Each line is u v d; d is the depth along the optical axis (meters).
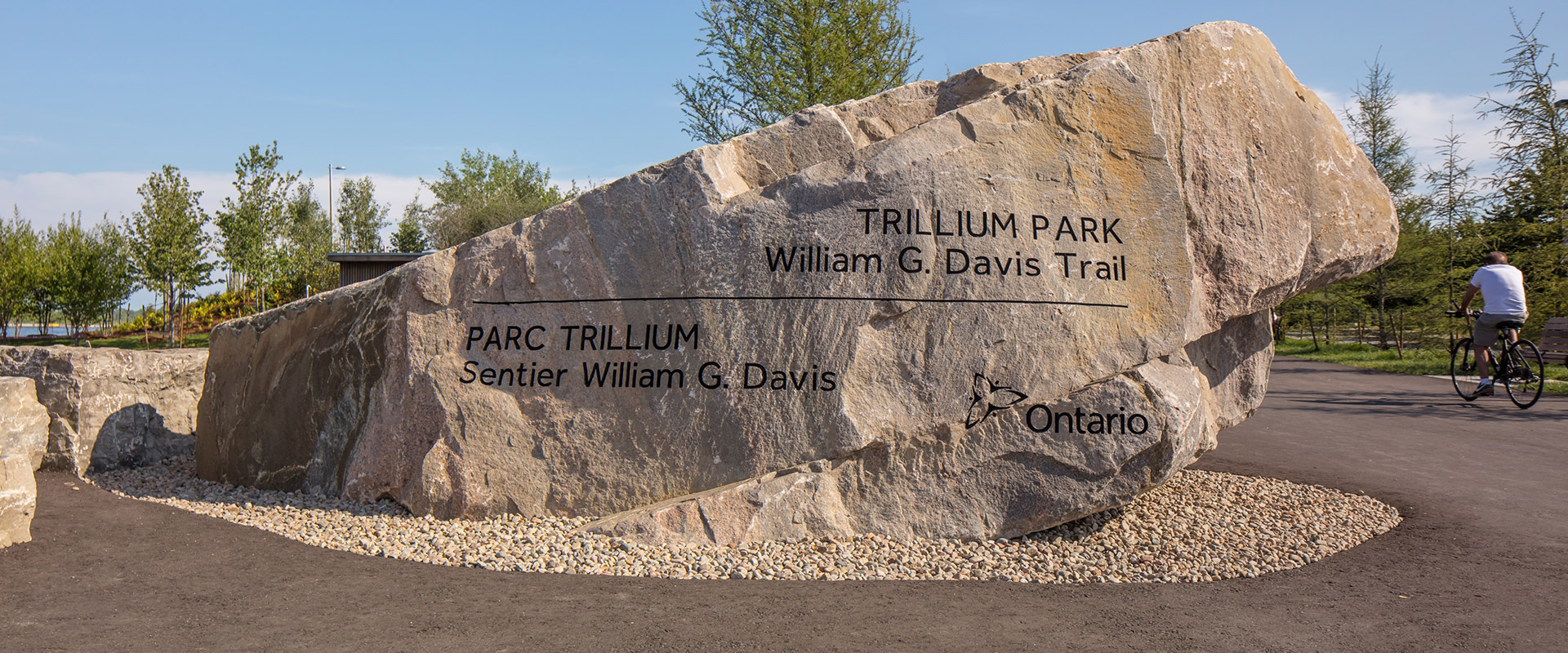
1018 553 5.17
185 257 25.06
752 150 6.19
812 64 15.19
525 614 4.15
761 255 5.79
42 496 6.54
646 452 5.72
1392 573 4.87
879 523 5.39
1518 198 17.23
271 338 7.09
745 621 4.07
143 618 4.06
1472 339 12.59
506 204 44.72
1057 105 5.84
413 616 4.11
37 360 7.82
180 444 8.63
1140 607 4.31
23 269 30.06
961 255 5.65
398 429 6.12
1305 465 8.05
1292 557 5.16
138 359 8.30
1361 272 6.41
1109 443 5.42
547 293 6.05
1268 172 6.10
